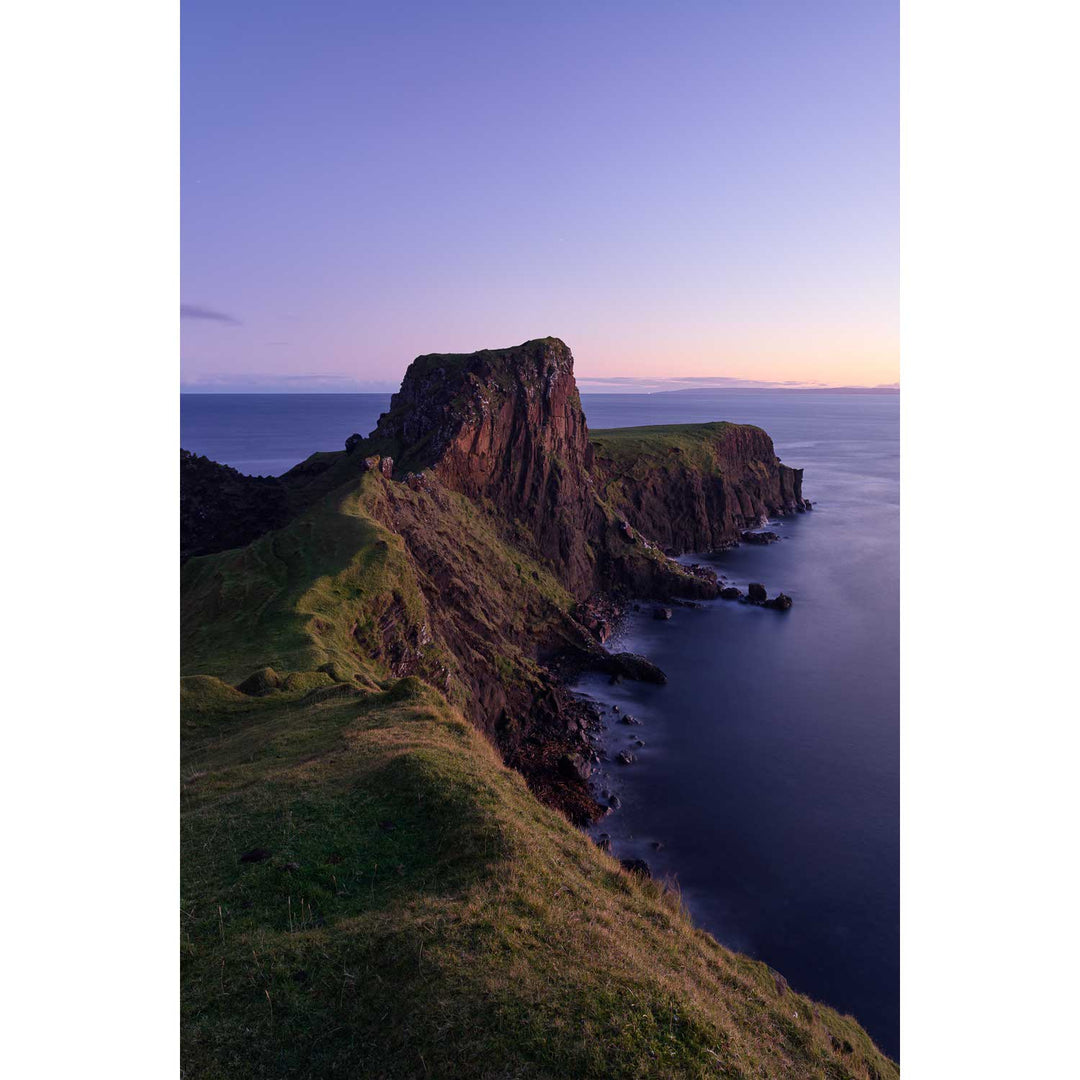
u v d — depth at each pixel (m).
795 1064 13.80
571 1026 11.52
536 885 16.12
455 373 133.38
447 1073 10.90
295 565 76.56
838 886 52.84
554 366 134.88
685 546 166.25
